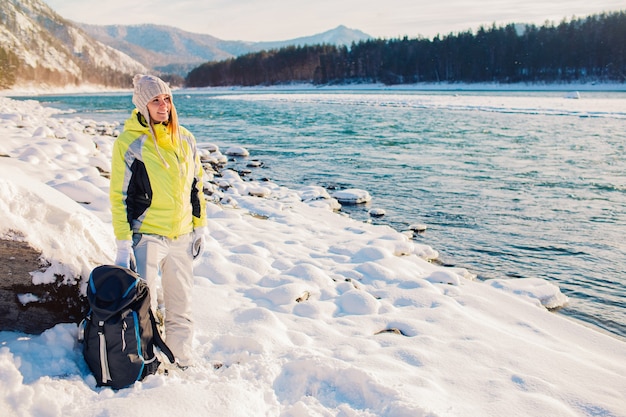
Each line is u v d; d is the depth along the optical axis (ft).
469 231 27.89
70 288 10.33
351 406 9.68
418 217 30.81
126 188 9.47
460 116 103.35
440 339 13.58
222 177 41.04
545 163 49.19
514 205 33.50
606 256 23.86
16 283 9.87
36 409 8.02
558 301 18.65
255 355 11.07
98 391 9.01
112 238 12.91
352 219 30.07
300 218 28.76
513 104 138.10
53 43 605.73
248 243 21.89
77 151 36.88
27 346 9.35
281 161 51.49
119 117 107.04
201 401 8.56
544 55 356.18
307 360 10.62
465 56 379.96
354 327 14.12
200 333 12.23
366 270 19.38
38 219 10.57
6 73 402.93
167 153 9.72
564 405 10.43
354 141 66.69
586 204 33.71
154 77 9.40
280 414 9.16
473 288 18.62
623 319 17.48
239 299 15.40
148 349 9.45
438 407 9.75
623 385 11.39
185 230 10.33
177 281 10.44
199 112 125.08
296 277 17.78
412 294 17.04
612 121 88.33
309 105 152.66
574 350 13.74
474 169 46.37
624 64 331.77
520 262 23.15
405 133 75.00
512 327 15.26
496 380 11.27
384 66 415.03
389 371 11.26
